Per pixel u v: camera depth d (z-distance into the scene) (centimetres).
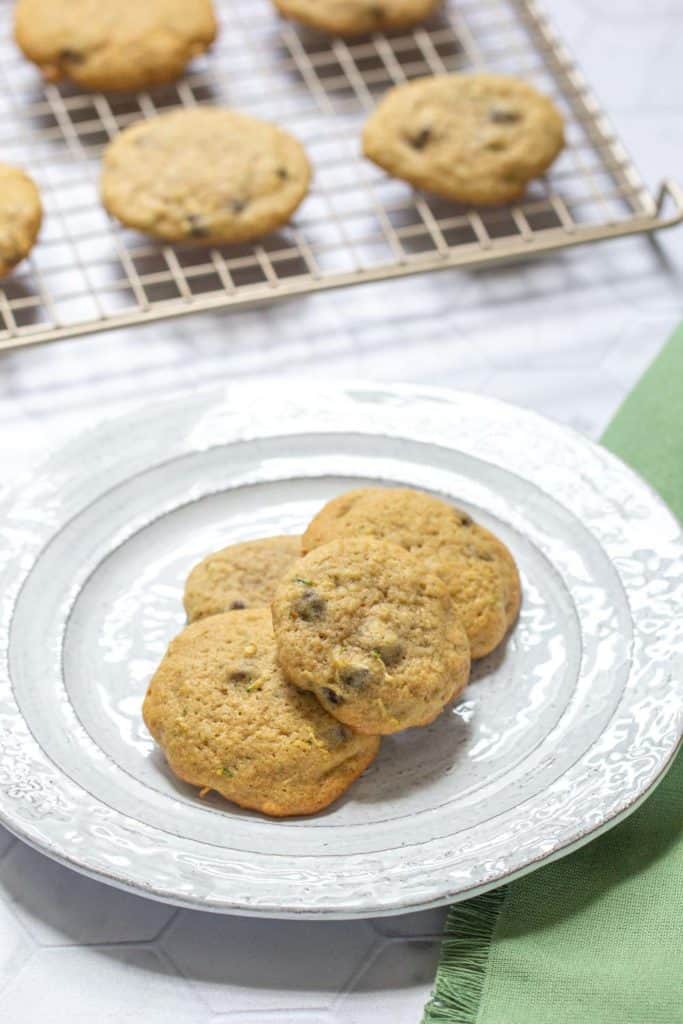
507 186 99
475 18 110
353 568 81
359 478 89
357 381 90
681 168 104
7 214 97
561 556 86
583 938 79
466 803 81
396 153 100
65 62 104
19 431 93
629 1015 77
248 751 80
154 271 99
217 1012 79
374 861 78
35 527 86
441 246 98
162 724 81
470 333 97
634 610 84
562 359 96
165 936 80
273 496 89
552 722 82
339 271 99
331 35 108
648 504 87
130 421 89
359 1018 79
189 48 104
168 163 99
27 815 79
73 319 97
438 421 90
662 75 109
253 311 98
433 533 85
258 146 100
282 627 80
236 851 79
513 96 102
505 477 88
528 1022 77
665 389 92
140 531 87
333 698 80
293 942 80
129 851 78
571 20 111
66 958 80
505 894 80
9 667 83
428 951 80
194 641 82
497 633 84
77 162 103
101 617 86
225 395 90
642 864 80
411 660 80
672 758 80
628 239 100
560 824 79
